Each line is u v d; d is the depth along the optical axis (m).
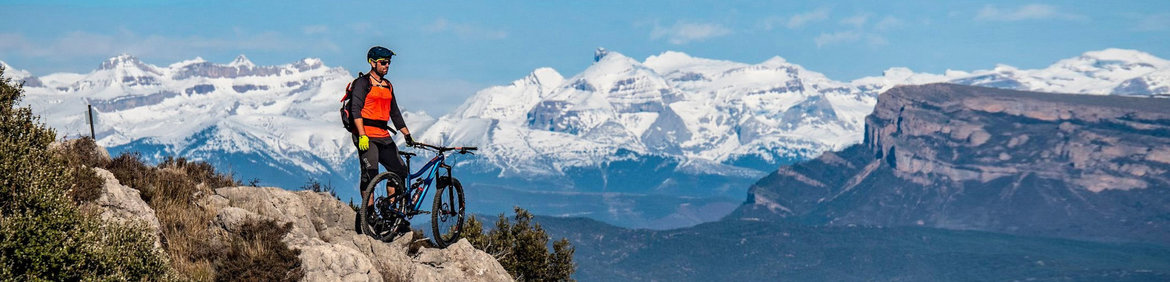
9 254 21.06
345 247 26.03
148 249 23.19
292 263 25.31
